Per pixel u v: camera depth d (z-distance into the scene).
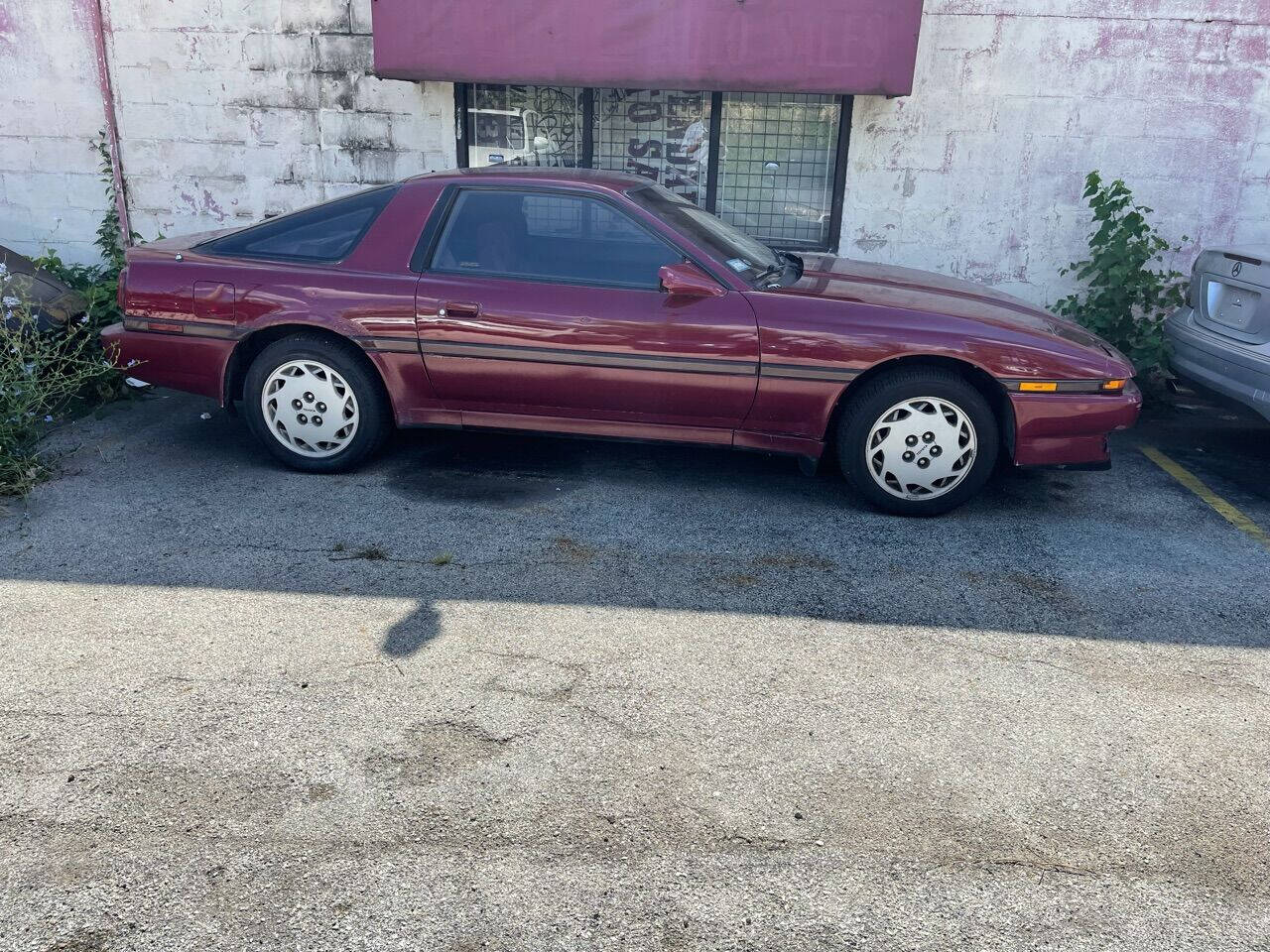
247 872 2.48
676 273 4.55
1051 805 2.82
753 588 4.03
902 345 4.51
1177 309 6.41
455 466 5.33
